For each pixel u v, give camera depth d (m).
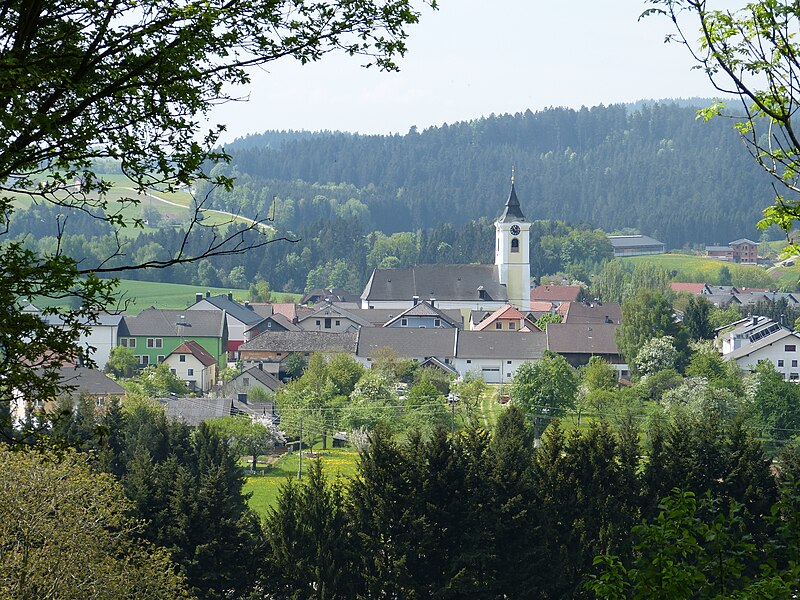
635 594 29.20
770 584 28.53
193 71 26.75
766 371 199.75
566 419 186.25
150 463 94.88
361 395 191.75
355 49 28.45
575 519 91.81
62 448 29.33
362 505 89.38
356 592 86.56
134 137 27.25
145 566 67.81
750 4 31.70
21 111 25.28
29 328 27.36
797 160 32.75
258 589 84.75
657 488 97.19
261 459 166.38
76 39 26.56
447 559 87.69
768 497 96.06
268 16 27.08
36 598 61.34
